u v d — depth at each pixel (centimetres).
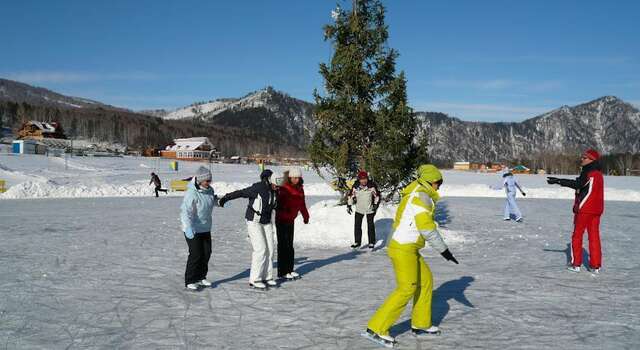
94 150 9688
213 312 573
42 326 519
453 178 5528
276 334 496
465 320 541
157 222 1488
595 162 783
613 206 2311
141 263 862
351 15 1271
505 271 803
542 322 534
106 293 657
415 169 1223
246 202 2439
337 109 1240
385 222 1179
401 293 464
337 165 1234
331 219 1204
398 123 1212
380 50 1267
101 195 2830
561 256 944
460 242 1118
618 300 625
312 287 693
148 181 3719
